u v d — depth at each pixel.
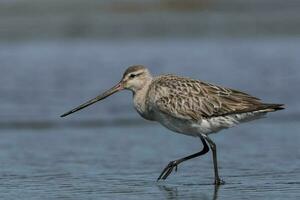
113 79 22.62
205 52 26.66
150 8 33.44
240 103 12.70
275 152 15.15
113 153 15.34
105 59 25.56
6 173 13.63
